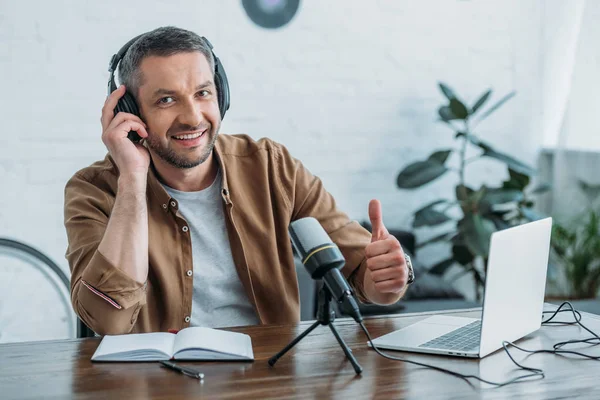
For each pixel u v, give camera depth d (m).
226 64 3.23
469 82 3.68
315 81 3.39
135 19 3.06
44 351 1.36
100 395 1.12
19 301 2.89
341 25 3.41
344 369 1.26
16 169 2.95
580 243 3.73
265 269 1.75
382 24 3.48
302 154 3.40
